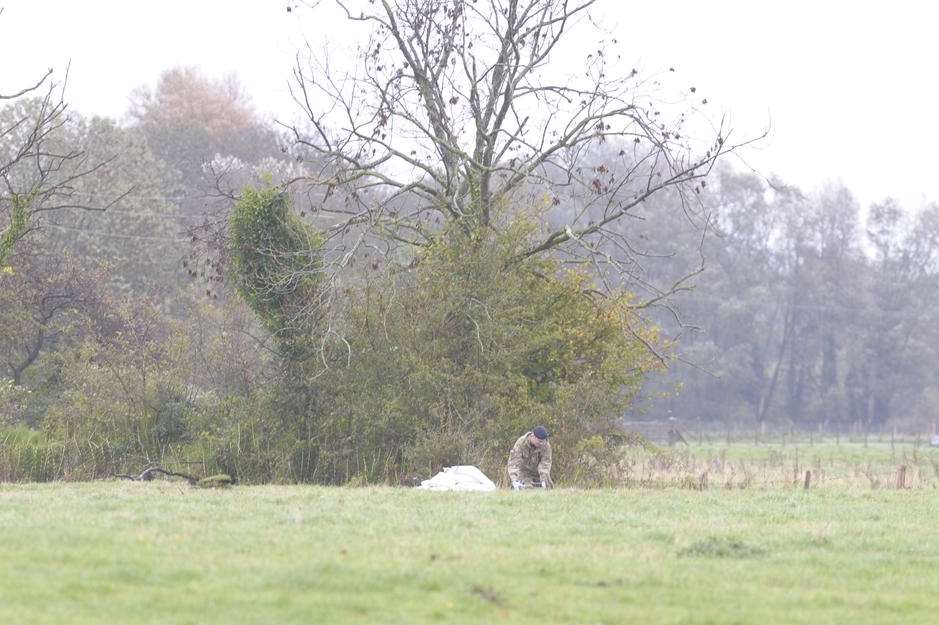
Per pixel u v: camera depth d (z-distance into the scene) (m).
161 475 91.56
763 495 69.56
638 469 111.44
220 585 34.06
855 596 37.16
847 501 67.56
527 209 102.75
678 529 49.97
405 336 96.75
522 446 73.56
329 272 96.62
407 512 53.09
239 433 95.19
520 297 101.38
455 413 94.50
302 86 100.31
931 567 43.75
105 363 107.56
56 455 94.12
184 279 186.38
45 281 140.00
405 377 95.81
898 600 36.94
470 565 38.75
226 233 102.38
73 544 39.91
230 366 99.12
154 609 31.03
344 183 99.50
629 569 39.53
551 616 32.44
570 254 105.56
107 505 53.03
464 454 89.81
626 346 103.25
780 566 42.06
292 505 54.69
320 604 32.38
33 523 44.94
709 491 72.88
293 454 95.19
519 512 54.62
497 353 97.56
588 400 97.06
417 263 99.69
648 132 98.44
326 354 96.06
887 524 55.69
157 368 103.62
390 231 103.75
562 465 94.69
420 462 90.62
